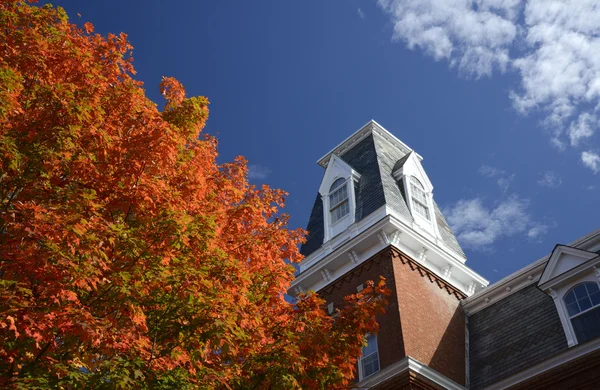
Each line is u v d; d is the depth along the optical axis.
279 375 10.62
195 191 11.62
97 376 8.67
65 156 9.78
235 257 12.51
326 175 32.94
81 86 11.66
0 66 10.70
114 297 9.21
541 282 22.55
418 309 24.48
